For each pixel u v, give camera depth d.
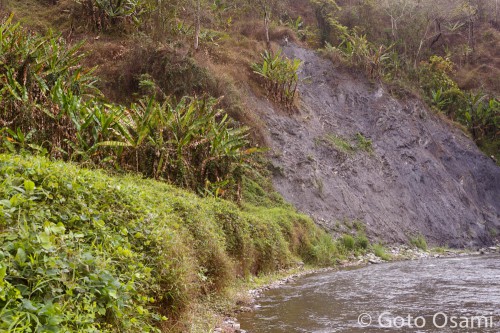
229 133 13.05
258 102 19.73
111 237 4.28
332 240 15.89
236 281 8.62
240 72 20.31
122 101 15.55
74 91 10.81
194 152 12.12
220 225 8.81
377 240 18.03
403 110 25.19
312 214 17.12
